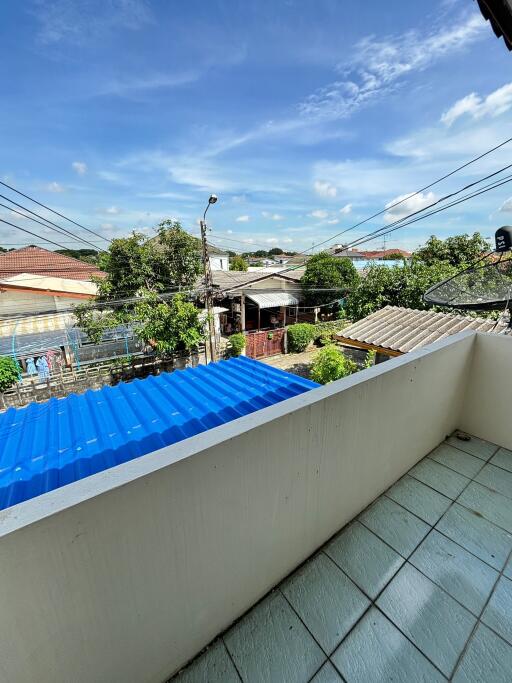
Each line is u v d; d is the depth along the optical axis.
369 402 1.59
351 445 1.57
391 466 1.97
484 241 13.52
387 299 10.05
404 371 1.78
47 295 9.77
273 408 1.23
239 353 11.95
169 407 2.27
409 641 1.26
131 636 0.98
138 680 1.06
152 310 9.08
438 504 1.90
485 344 2.38
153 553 0.94
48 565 0.74
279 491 1.27
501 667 1.17
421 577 1.49
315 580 1.48
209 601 1.17
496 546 1.65
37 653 0.80
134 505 0.85
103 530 0.81
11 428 2.02
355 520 1.79
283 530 1.37
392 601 1.40
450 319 5.86
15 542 0.68
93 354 10.19
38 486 1.42
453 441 2.49
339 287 15.04
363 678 1.16
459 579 1.48
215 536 1.09
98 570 0.84
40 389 8.48
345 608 1.37
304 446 1.31
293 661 1.20
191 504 0.98
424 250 14.95
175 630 1.10
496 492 1.99
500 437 2.40
